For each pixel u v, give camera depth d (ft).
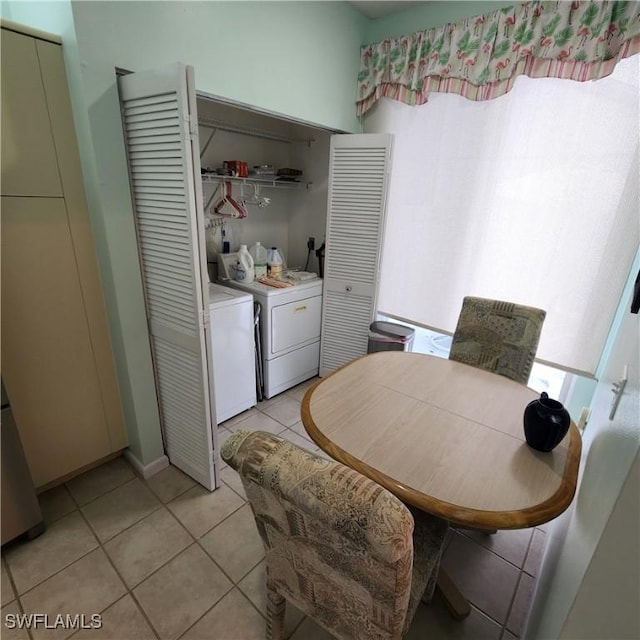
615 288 6.30
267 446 2.44
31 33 4.30
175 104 4.25
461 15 6.82
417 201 8.23
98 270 5.58
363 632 2.78
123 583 4.61
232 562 4.92
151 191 4.97
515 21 6.14
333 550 2.33
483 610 4.45
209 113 8.02
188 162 4.42
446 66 7.00
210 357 5.43
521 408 4.48
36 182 4.73
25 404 5.28
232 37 5.75
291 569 3.00
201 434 5.83
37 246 4.92
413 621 4.29
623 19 5.37
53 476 5.80
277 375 8.92
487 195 7.30
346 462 3.47
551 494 3.14
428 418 4.21
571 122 6.15
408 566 2.09
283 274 9.59
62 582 4.59
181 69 4.09
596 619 2.16
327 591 2.79
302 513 2.27
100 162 4.77
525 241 7.05
